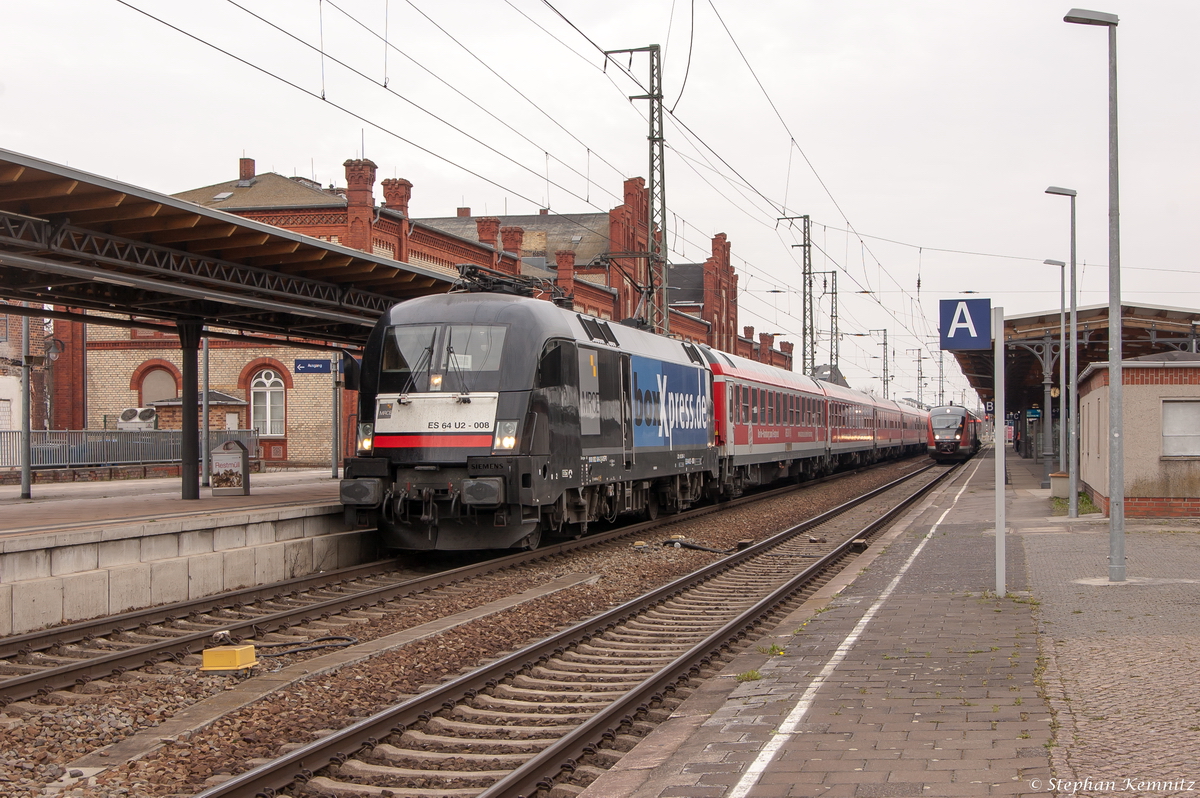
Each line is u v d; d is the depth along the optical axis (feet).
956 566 46.83
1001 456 37.68
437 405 49.90
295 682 28.19
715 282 226.58
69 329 127.44
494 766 21.70
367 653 31.60
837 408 139.74
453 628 35.19
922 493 102.47
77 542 37.37
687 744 21.22
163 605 40.47
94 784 20.76
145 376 125.90
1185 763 17.99
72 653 32.22
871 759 19.30
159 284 48.37
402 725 23.66
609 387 60.13
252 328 69.21
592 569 51.16
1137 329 96.99
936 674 25.95
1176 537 55.62
